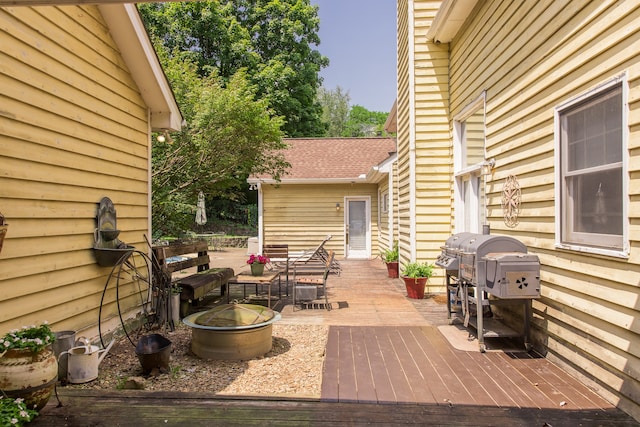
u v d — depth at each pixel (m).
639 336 2.60
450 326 4.94
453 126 6.71
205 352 3.89
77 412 2.70
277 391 3.11
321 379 3.35
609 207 2.93
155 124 5.46
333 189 12.83
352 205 12.97
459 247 4.70
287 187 12.78
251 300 6.77
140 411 2.72
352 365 3.63
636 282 2.61
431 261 7.00
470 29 5.80
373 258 12.73
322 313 5.72
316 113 24.56
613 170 2.89
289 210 12.79
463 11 5.70
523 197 4.13
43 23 3.43
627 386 2.72
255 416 2.66
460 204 6.60
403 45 7.90
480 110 5.73
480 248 4.03
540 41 3.76
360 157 14.08
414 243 7.02
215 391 3.12
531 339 4.03
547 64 3.64
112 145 4.48
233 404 2.84
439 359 3.78
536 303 3.94
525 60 4.05
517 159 4.25
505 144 4.55
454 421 2.60
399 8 8.38
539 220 3.84
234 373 3.51
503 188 4.61
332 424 2.56
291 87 22.59
